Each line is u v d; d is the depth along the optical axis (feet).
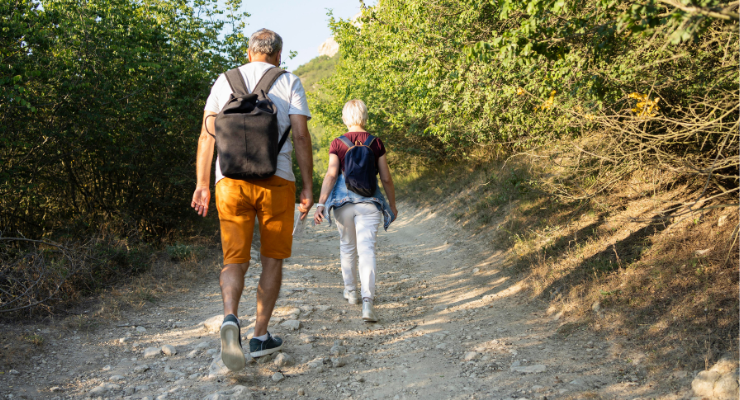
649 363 8.43
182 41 27.17
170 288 16.47
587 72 11.89
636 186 16.96
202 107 26.63
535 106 14.84
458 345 10.80
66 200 24.17
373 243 13.30
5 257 15.75
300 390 8.59
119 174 24.95
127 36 22.20
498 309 13.41
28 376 9.14
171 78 23.79
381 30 27.25
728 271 10.16
